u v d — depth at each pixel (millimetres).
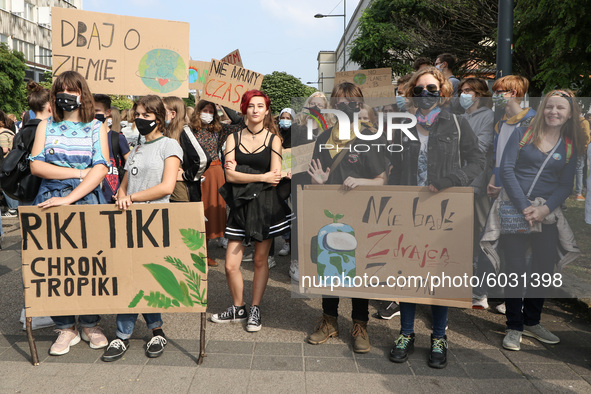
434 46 16172
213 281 5020
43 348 3396
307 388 2881
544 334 3574
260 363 3197
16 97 24891
